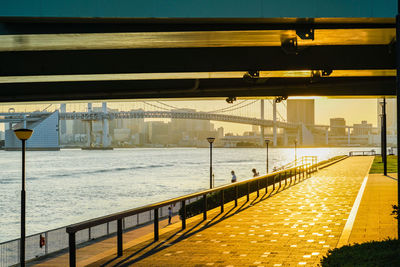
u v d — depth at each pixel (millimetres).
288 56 14742
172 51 14883
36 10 10367
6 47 12742
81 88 18859
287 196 18234
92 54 14875
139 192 65812
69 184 81562
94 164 151000
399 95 6762
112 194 64250
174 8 10484
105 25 11352
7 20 10773
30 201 59406
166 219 25438
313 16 10430
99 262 8289
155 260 8383
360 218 11984
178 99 20859
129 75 15109
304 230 11055
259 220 12617
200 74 15211
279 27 11367
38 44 12344
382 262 5320
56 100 20219
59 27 11305
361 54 14742
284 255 8578
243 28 11391
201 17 10500
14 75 14828
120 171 113375
